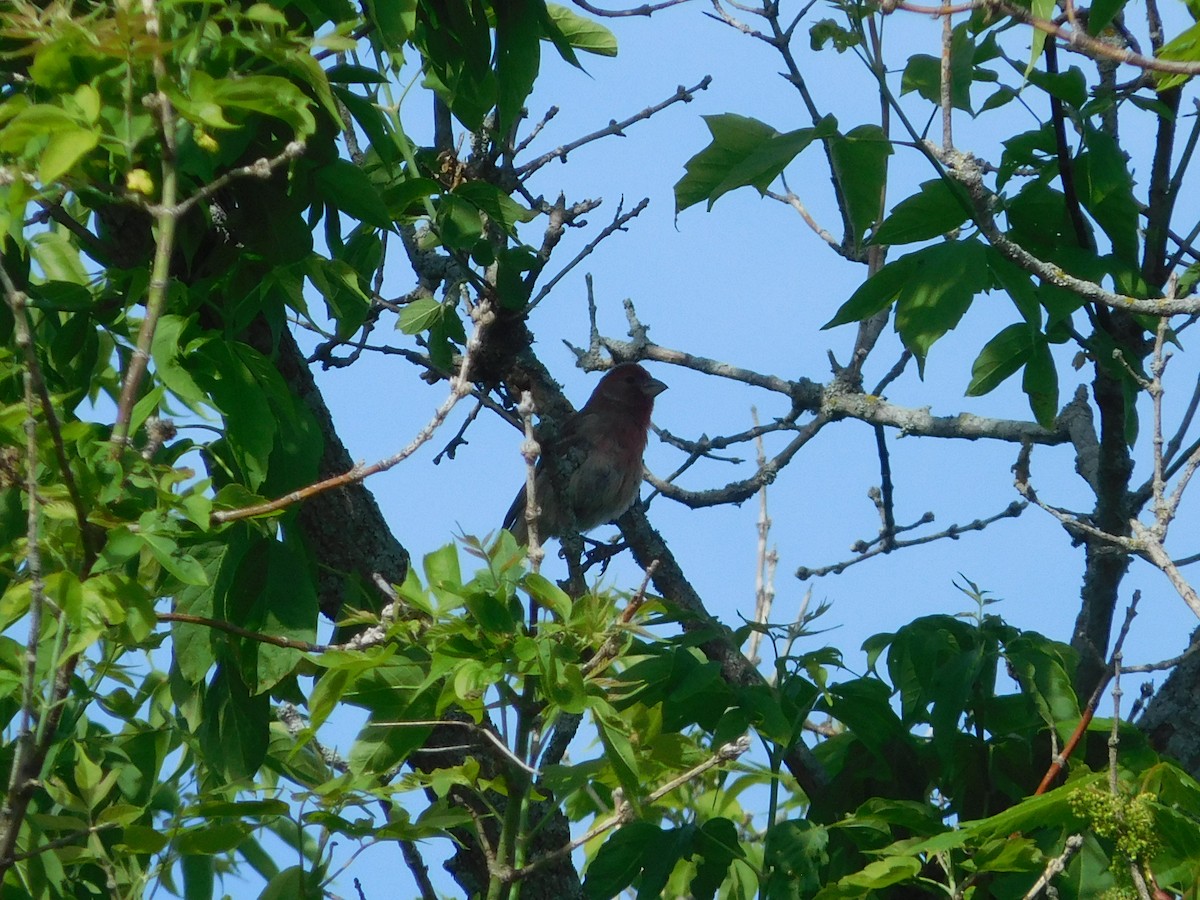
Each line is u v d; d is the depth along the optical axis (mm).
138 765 8953
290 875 7887
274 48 6625
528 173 12781
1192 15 8102
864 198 9633
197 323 7863
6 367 7559
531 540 7340
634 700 9062
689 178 9828
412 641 7699
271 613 8133
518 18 10000
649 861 9188
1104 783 7668
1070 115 10133
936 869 9172
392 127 8492
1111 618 11133
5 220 6078
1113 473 10664
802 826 9180
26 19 6199
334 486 6719
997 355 9891
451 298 12148
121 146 6117
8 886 7730
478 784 8180
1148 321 9867
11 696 6949
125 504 6363
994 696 9562
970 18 10156
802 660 9836
